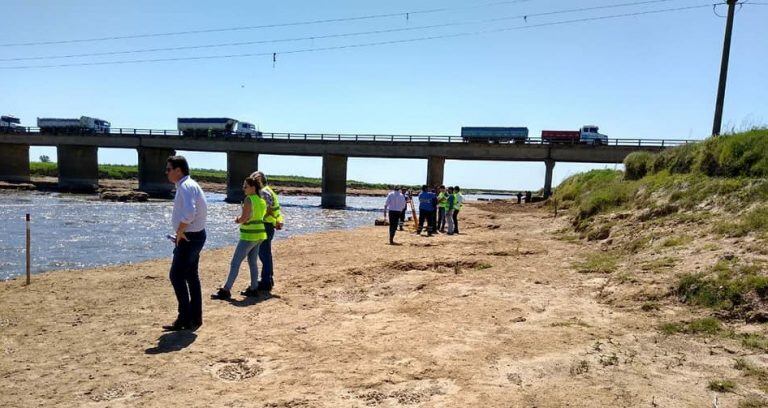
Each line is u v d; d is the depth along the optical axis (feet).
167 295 24.32
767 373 12.92
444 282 27.22
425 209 57.72
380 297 24.35
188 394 12.46
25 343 16.58
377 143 169.27
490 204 143.13
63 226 76.84
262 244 25.40
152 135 196.13
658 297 20.29
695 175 38.50
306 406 11.73
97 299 23.39
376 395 12.30
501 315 19.84
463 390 12.50
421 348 15.89
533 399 11.80
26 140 205.16
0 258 47.01
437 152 161.38
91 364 14.60
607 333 17.02
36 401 12.04
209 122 191.93
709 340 15.72
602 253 33.27
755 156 32.91
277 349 15.97
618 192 48.91
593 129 149.69
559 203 88.94
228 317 19.95
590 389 12.32
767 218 24.73
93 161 210.59
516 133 153.69
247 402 11.98
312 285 27.32
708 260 22.13
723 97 50.96
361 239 52.85
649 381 12.77
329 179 180.14
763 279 17.98
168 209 122.11
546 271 29.66
